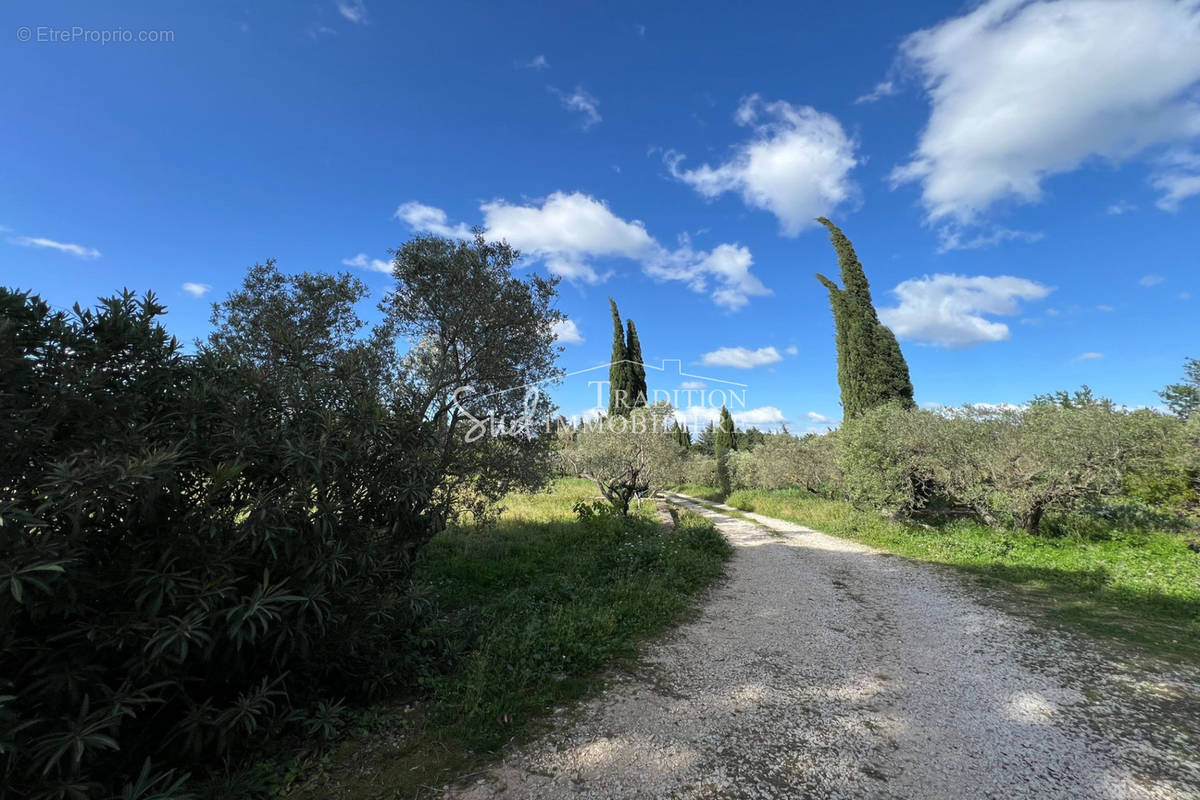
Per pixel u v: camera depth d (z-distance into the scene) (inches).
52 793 85.7
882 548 463.2
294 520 131.0
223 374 143.2
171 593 105.0
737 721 151.4
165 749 120.0
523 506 661.9
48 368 107.0
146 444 111.7
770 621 251.9
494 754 133.5
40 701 99.2
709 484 1642.5
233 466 119.6
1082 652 208.7
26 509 91.8
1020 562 372.2
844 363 788.0
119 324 117.5
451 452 245.8
